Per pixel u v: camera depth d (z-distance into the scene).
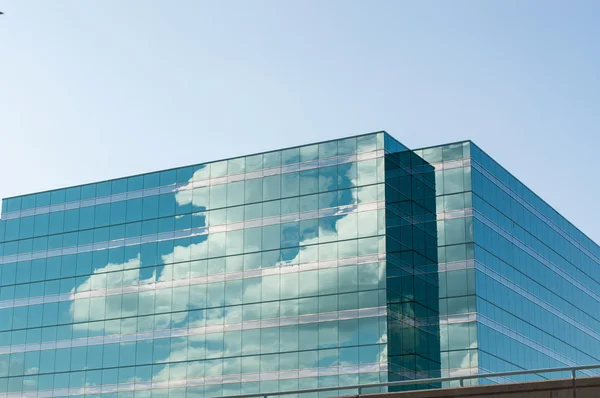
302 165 86.19
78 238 96.81
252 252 86.69
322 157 85.31
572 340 103.81
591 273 112.94
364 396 32.38
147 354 89.69
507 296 88.44
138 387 89.31
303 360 81.44
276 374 82.44
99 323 93.12
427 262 84.06
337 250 82.38
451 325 82.25
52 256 97.75
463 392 30.47
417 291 82.44
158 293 90.75
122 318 92.00
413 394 31.31
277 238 85.75
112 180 96.44
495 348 84.19
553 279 100.81
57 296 96.25
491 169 89.00
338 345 80.12
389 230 80.88
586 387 28.47
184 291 89.38
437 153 86.44
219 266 88.12
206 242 89.44
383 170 81.69
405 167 85.25
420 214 85.38
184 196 91.88
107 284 93.81
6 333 98.06
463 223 83.81
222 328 86.38
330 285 81.88
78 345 93.62
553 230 102.81
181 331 88.50
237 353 84.88
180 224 91.38
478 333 81.31
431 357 81.69
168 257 91.19
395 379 77.56
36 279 98.00
